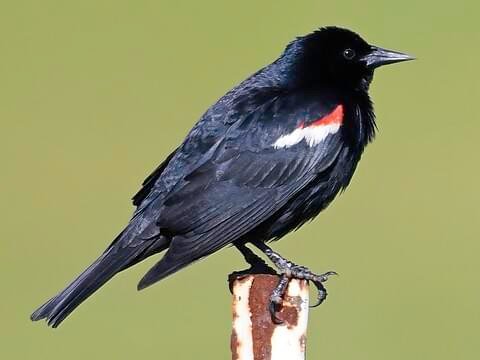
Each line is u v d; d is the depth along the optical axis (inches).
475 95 793.6
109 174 711.1
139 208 378.0
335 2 855.7
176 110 773.3
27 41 859.4
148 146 738.8
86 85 807.1
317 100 388.5
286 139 380.5
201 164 376.8
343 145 387.2
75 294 358.0
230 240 371.2
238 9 865.5
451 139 747.4
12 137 758.5
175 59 828.0
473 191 701.3
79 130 758.5
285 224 386.0
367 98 406.9
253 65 810.8
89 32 868.0
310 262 636.7
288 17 845.2
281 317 316.2
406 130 761.0
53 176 716.0
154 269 351.9
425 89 805.9
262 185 377.4
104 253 370.0
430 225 671.1
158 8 887.7
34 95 799.1
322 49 402.6
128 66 826.2
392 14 848.3
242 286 317.7
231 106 386.6
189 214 369.4
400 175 717.9
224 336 588.7
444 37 833.5
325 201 392.2
